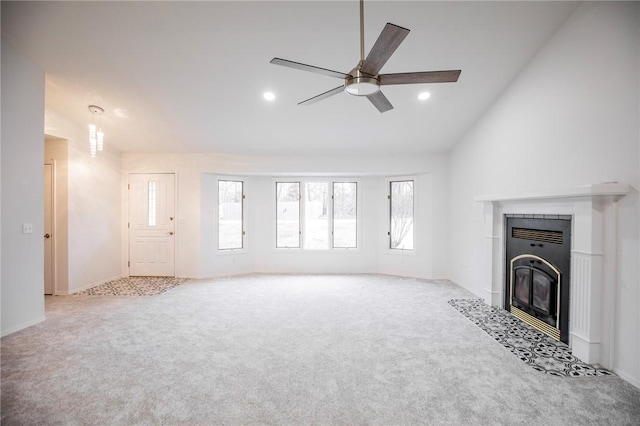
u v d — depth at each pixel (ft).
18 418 6.28
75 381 7.67
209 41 10.63
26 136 11.21
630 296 7.86
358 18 9.80
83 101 13.91
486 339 10.30
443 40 10.66
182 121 15.70
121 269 19.54
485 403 6.88
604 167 8.57
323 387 7.48
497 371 8.25
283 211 21.53
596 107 8.84
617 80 8.20
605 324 8.45
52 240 15.46
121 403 6.81
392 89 13.19
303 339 10.28
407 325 11.55
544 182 10.91
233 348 9.59
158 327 11.30
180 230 19.47
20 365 8.45
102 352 9.27
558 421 6.31
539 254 11.16
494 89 13.21
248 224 21.15
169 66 11.76
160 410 6.58
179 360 8.79
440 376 8.00
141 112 14.83
